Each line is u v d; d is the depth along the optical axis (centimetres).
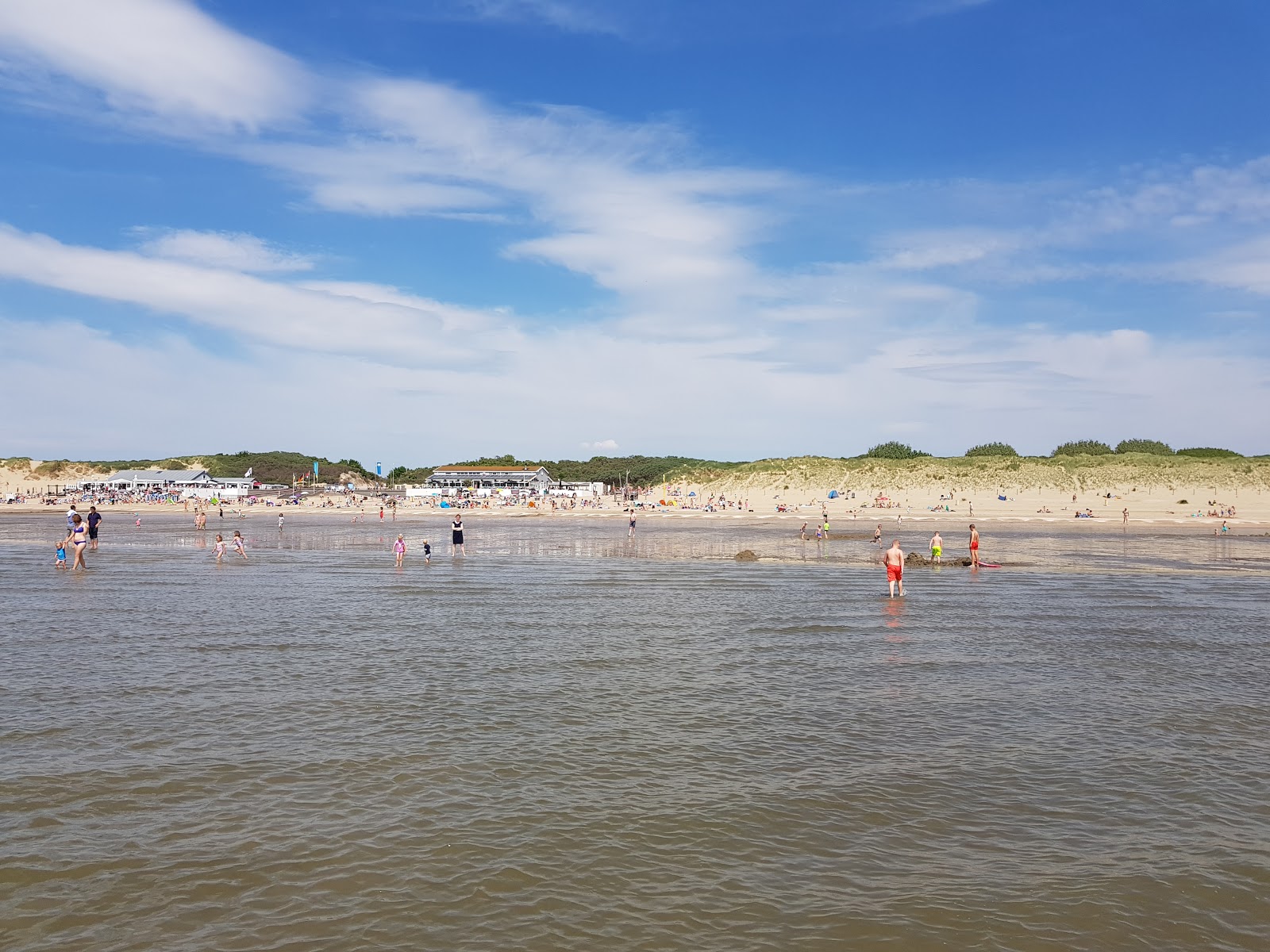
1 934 711
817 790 1055
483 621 2348
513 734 1273
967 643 2045
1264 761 1179
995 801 1025
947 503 10894
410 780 1077
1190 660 1861
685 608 2617
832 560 4434
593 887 802
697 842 904
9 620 2311
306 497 14350
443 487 15450
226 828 925
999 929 736
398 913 750
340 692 1520
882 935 724
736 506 11481
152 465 19175
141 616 2394
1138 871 848
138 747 1195
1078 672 1731
